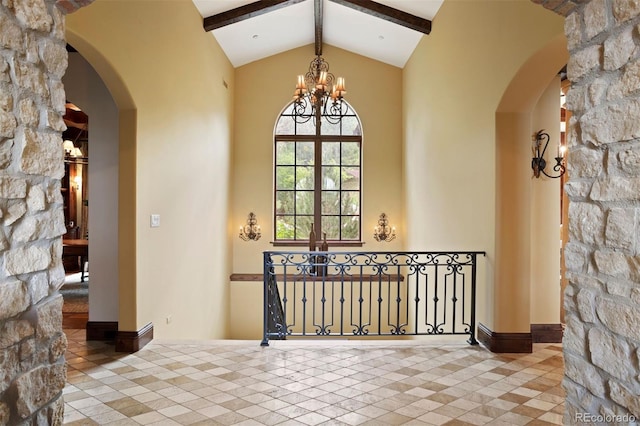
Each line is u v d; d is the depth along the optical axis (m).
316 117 8.08
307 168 8.16
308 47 7.91
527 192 3.78
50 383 1.67
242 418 2.52
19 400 1.50
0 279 1.42
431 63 5.83
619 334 1.50
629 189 1.45
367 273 7.84
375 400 2.77
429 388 2.96
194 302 5.39
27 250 1.55
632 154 1.44
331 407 2.66
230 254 7.59
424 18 5.82
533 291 4.07
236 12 5.60
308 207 8.16
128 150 3.77
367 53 7.77
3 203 1.43
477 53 4.18
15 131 1.49
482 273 4.05
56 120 1.72
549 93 4.11
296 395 2.84
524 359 3.56
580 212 1.71
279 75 7.89
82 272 7.36
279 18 6.44
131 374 3.21
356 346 3.90
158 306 4.27
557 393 2.88
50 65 1.69
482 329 4.00
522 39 3.33
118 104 3.73
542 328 4.05
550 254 4.07
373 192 7.97
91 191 4.23
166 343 3.98
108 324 4.14
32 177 1.58
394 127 7.95
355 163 8.17
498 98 3.72
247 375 3.19
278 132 8.08
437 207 5.52
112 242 4.20
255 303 7.64
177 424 2.44
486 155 3.97
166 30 4.41
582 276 1.70
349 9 6.21
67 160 8.98
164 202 4.41
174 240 4.69
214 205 6.30
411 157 7.09
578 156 1.73
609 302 1.54
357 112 7.95
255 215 7.88
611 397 1.53
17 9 1.50
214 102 6.27
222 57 6.78
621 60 1.49
